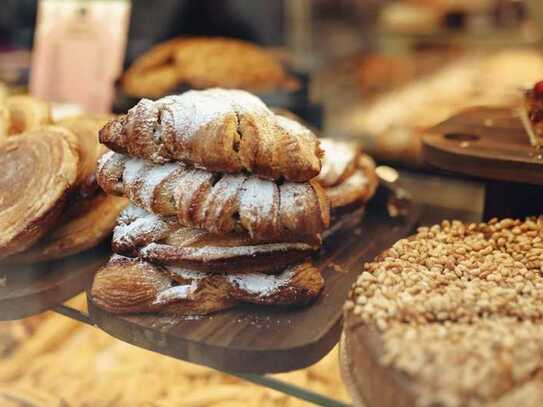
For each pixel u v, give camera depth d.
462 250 0.42
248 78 0.75
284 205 0.38
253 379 0.37
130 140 0.39
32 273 0.44
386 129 0.71
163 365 0.49
